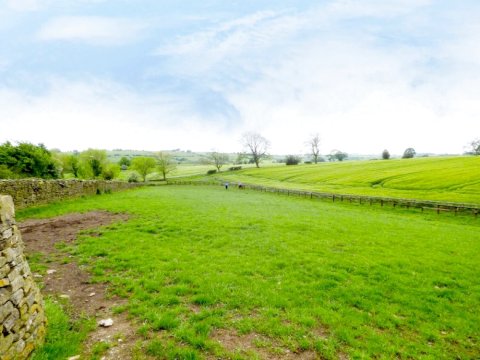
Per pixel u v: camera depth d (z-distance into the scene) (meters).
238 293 6.03
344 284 6.79
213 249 9.04
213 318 5.05
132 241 9.49
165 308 5.32
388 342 4.70
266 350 4.35
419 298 6.28
